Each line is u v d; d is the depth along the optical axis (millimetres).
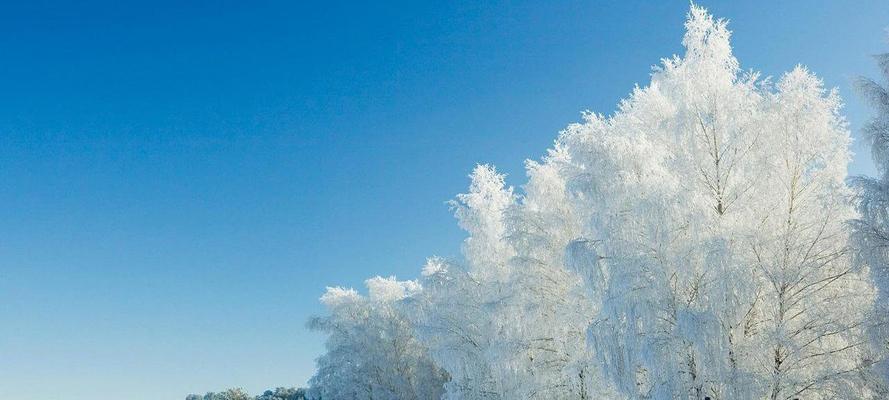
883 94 14469
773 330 13992
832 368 14336
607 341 15008
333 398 36469
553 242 20391
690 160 15703
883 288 13305
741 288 13703
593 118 18109
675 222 15023
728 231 14656
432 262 31188
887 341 13734
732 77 15914
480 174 25328
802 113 14758
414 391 34562
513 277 20812
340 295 38594
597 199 15766
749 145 15445
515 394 20500
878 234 13367
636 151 15930
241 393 124312
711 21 16062
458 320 23984
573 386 19406
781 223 15000
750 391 13445
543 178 20906
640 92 17453
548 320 20141
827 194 14180
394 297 36562
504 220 20875
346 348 35344
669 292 14789
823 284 14688
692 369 14820
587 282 15617
